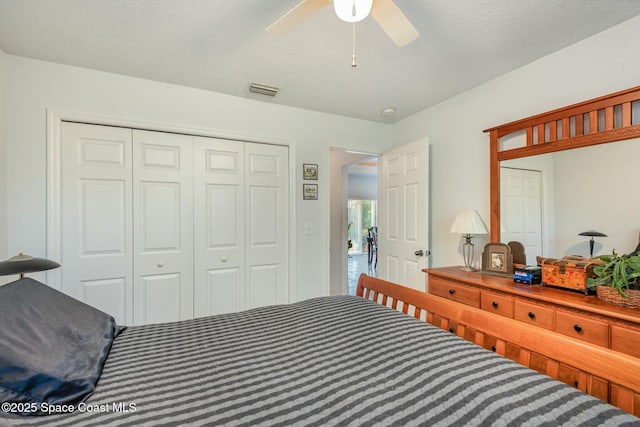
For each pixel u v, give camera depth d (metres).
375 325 1.30
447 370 0.90
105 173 2.29
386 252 3.32
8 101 1.99
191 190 2.59
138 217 2.40
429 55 2.00
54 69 2.12
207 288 2.65
